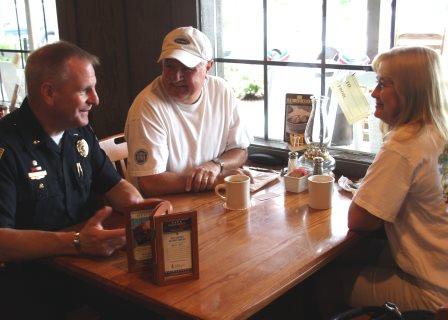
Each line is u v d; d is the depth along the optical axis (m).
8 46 3.54
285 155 2.26
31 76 1.51
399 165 1.43
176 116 2.00
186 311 1.11
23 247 1.37
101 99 2.86
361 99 1.98
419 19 1.93
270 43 2.32
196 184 1.86
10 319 1.52
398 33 1.99
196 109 2.04
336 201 1.76
